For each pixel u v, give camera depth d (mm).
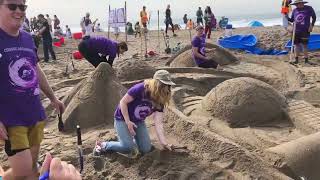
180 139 5340
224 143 4812
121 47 8227
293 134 5559
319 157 4660
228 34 18109
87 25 19500
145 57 13117
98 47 8047
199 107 6410
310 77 9273
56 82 9586
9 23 3107
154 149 5023
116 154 5004
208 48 11133
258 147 5121
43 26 13180
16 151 3252
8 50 3129
